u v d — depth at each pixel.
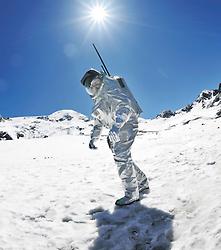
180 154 9.28
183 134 20.05
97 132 6.80
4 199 7.32
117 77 6.20
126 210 6.05
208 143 10.61
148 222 5.58
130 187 6.12
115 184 7.61
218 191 5.93
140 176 6.77
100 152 15.56
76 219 6.05
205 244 4.59
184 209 5.71
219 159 7.74
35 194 7.52
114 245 5.18
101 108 6.24
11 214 6.44
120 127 5.82
